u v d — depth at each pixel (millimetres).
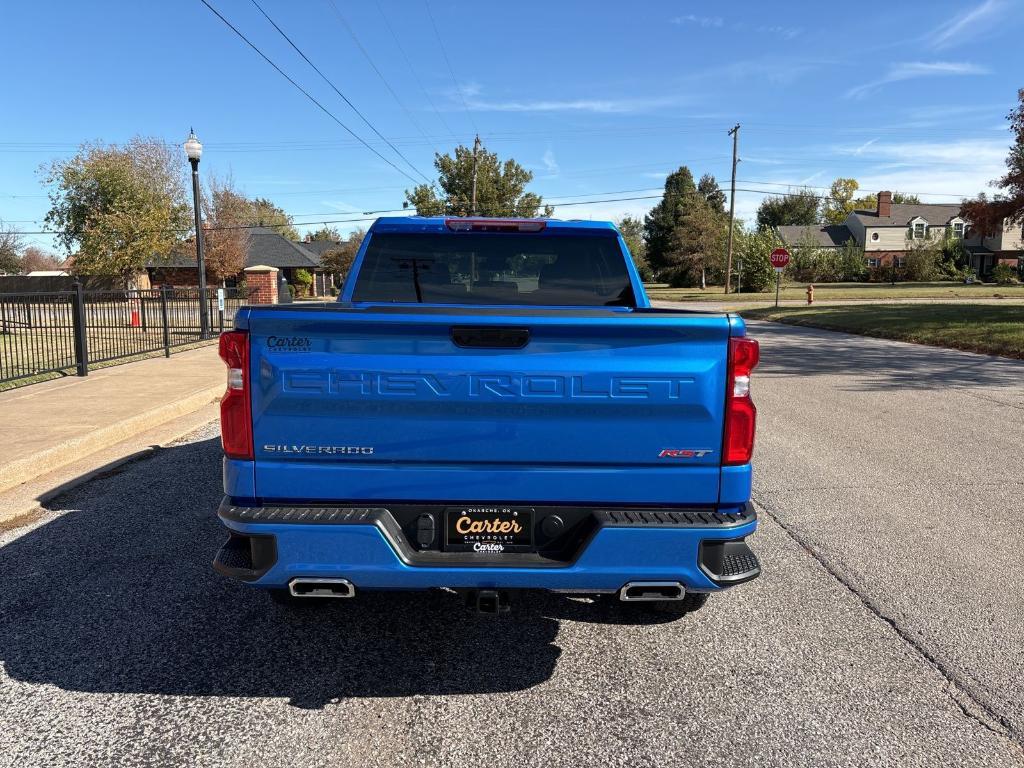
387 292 4262
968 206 24609
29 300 11555
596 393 2785
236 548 3012
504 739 2752
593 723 2857
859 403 9781
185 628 3631
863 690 3094
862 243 80250
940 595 4027
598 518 2816
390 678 3186
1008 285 61844
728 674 3229
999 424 8438
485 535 2881
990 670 3250
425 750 2682
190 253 48875
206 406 9547
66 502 5602
